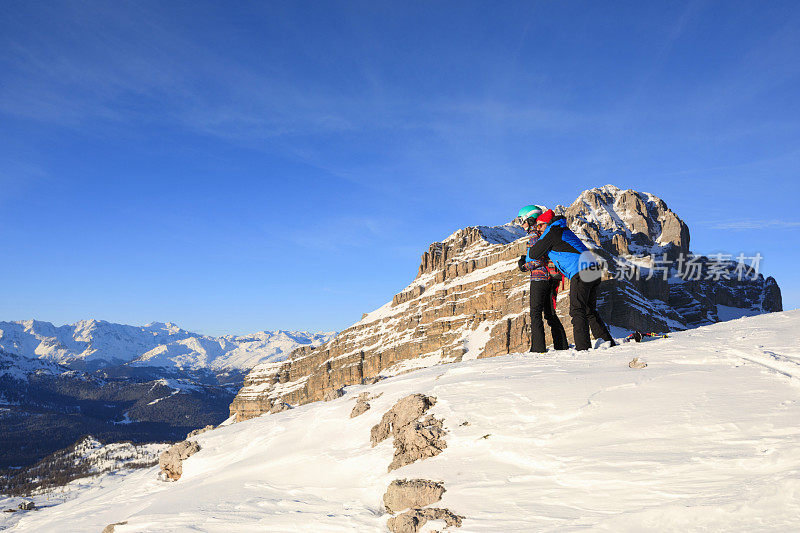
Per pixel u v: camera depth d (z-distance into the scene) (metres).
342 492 7.73
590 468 5.27
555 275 11.05
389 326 176.75
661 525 3.89
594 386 7.48
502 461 6.33
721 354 7.78
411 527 5.42
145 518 8.48
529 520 4.74
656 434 5.49
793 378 5.98
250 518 7.38
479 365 11.19
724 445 4.82
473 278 159.50
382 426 9.12
